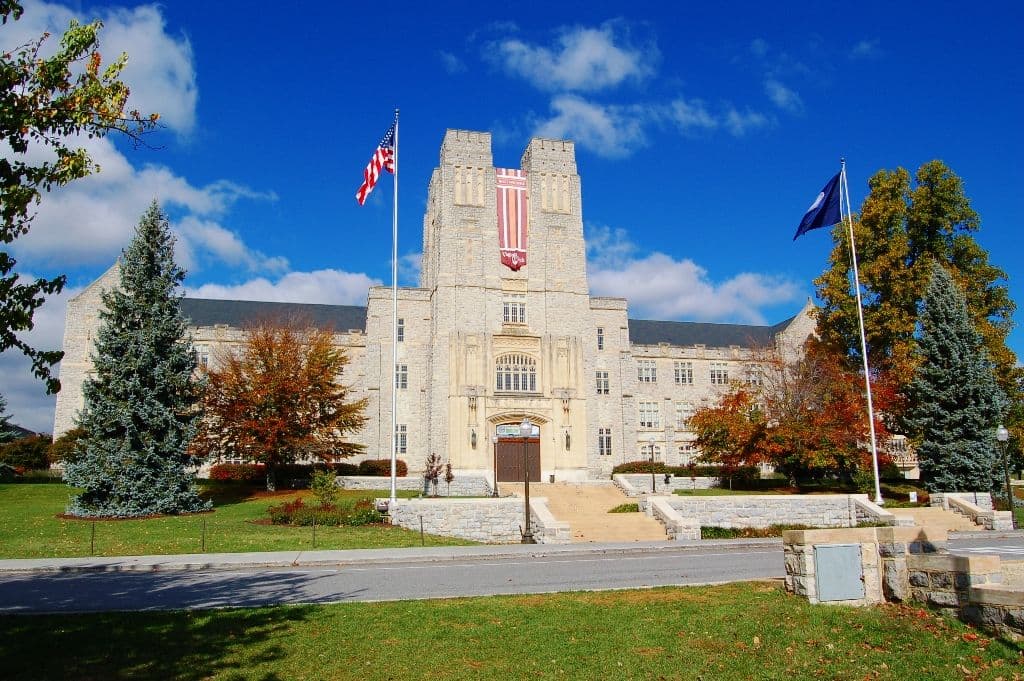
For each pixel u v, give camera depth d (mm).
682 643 12320
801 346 68875
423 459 65250
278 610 14922
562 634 12930
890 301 55625
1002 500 47125
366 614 14469
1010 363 54312
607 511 42781
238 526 34219
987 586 12586
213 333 67688
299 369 52312
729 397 56656
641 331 87312
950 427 48875
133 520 36406
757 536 34719
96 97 11211
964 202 55125
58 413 64875
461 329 63500
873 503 40531
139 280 41250
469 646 12195
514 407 63188
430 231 71688
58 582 20219
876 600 14609
